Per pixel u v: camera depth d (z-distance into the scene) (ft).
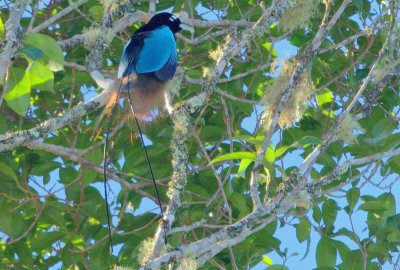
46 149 38.42
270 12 30.01
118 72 28.68
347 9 43.88
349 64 43.70
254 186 27.07
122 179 41.27
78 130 39.75
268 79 44.47
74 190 42.09
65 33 44.78
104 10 34.12
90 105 27.81
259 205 27.02
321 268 38.83
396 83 40.45
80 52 44.73
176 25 32.63
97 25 35.83
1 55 27.22
